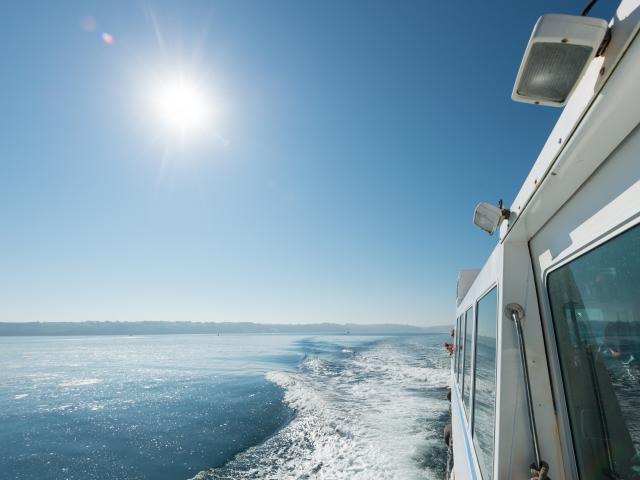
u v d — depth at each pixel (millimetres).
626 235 1114
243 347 53812
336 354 32125
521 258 1901
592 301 1359
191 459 8617
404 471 6922
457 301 6809
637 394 1124
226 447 9148
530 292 1837
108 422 12141
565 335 1612
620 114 946
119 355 41062
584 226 1351
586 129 1019
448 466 5801
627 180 1074
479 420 2648
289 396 14148
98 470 8406
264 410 12555
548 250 1688
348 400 12641
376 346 42312
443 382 15797
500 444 1714
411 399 12594
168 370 25812
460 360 5316
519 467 1664
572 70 960
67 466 8648
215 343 69125
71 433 11086
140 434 10719
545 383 1706
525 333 1784
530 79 1039
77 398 16250
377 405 11844
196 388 17953
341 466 7371
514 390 1755
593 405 1413
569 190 1396
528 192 1485
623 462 1244
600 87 876
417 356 28062
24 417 13117
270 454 8367
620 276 1164
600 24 843
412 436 8766
